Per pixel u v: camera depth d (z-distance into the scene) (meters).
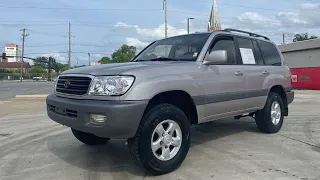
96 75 3.76
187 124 4.16
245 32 5.82
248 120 7.86
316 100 14.22
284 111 6.73
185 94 4.26
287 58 31.95
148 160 3.72
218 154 4.82
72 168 4.23
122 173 4.02
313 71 22.23
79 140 5.32
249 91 5.39
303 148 5.18
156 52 5.33
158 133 3.84
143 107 3.60
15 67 114.19
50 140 5.91
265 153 4.88
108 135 3.56
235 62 5.26
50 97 4.38
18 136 6.29
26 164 4.43
